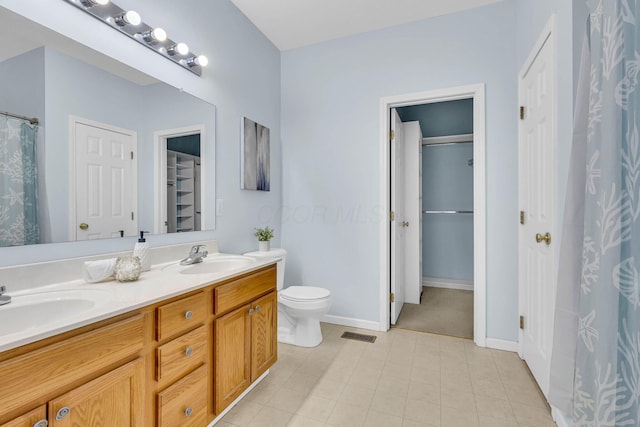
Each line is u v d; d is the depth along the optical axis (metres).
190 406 1.29
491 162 2.34
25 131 1.19
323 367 2.05
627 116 0.82
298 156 3.00
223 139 2.26
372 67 2.71
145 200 1.67
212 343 1.45
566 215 1.22
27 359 0.78
